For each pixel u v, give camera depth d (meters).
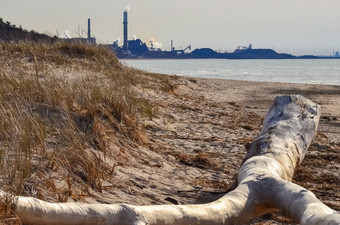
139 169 11.18
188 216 7.21
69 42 32.12
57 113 12.59
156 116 17.91
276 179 8.54
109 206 6.62
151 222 6.81
